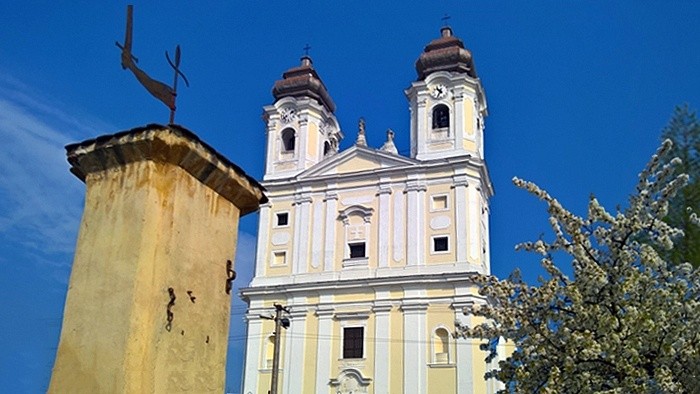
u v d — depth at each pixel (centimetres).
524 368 1575
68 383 625
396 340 4109
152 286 648
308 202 4612
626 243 1541
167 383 640
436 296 4141
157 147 671
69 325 648
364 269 4338
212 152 720
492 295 1736
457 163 4397
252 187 774
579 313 1489
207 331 696
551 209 1642
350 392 4078
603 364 1446
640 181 1553
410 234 4341
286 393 4184
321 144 4975
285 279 4453
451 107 4606
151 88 709
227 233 745
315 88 5016
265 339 4362
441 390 3941
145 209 661
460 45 4831
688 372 1396
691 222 1584
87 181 701
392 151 4750
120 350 616
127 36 711
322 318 4284
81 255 673
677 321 1407
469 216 4322
